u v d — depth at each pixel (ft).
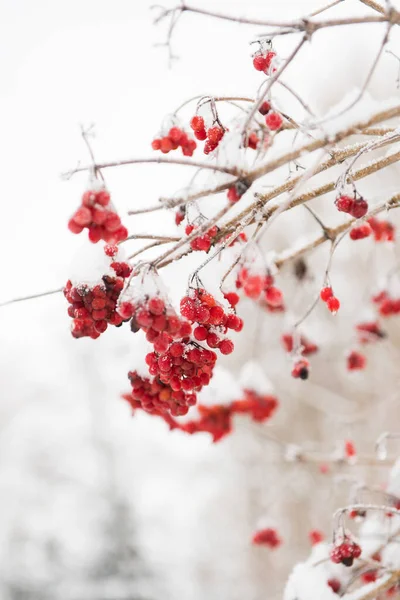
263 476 29.14
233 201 5.29
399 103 5.32
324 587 8.38
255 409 12.87
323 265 18.44
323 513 23.13
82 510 32.04
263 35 4.96
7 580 31.09
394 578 7.97
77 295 6.23
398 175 14.56
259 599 30.81
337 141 5.31
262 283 5.04
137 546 31.04
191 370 6.31
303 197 6.73
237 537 34.17
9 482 34.12
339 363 21.63
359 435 20.95
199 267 6.06
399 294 12.12
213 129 6.49
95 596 29.86
